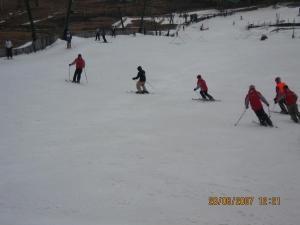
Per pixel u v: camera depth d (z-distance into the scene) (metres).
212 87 24.02
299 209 7.07
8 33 61.06
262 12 95.00
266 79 26.45
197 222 6.41
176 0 121.06
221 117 16.03
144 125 14.01
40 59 33.41
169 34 65.75
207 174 8.88
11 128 13.04
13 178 8.45
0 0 107.19
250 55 37.31
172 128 13.66
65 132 12.74
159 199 7.39
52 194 7.54
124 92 21.47
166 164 9.55
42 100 17.92
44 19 84.50
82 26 76.69
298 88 23.17
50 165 9.38
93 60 32.72
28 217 6.33
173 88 23.52
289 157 10.36
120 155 10.24
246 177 8.73
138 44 44.56
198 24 81.00
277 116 17.11
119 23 84.25
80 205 7.03
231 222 6.45
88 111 16.22
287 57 35.53
